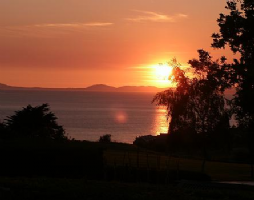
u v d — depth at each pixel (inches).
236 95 1599.4
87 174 983.0
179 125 1470.2
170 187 738.8
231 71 1619.1
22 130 1614.2
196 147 1494.8
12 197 596.7
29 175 956.6
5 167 956.0
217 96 1485.0
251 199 657.6
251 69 1547.7
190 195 666.8
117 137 4655.5
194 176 1124.5
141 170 1072.8
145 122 7204.7
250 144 1611.7
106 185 720.3
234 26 1672.0
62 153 979.9
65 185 698.2
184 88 1473.9
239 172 1464.1
